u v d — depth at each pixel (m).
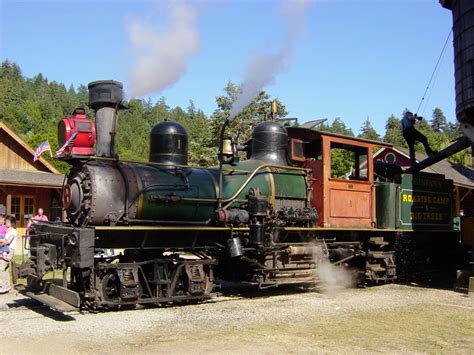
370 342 6.82
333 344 6.67
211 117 31.81
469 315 8.96
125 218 9.00
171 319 8.21
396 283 13.56
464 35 11.73
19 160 22.72
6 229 11.23
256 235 10.05
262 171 11.16
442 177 15.07
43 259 8.68
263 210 10.17
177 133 10.26
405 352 6.36
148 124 109.94
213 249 10.57
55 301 8.33
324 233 11.95
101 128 9.32
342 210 12.12
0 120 22.00
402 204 13.46
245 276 11.15
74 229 8.37
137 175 9.31
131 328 7.50
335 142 12.14
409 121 14.48
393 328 7.75
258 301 10.22
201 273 9.88
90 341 6.70
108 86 9.34
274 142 11.69
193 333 7.22
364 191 12.77
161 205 9.43
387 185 13.23
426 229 14.12
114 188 8.96
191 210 9.89
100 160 9.11
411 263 13.87
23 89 128.75
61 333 7.14
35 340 6.72
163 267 9.52
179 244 9.95
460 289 11.91
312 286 12.70
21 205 22.20
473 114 11.84
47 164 23.14
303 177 11.86
